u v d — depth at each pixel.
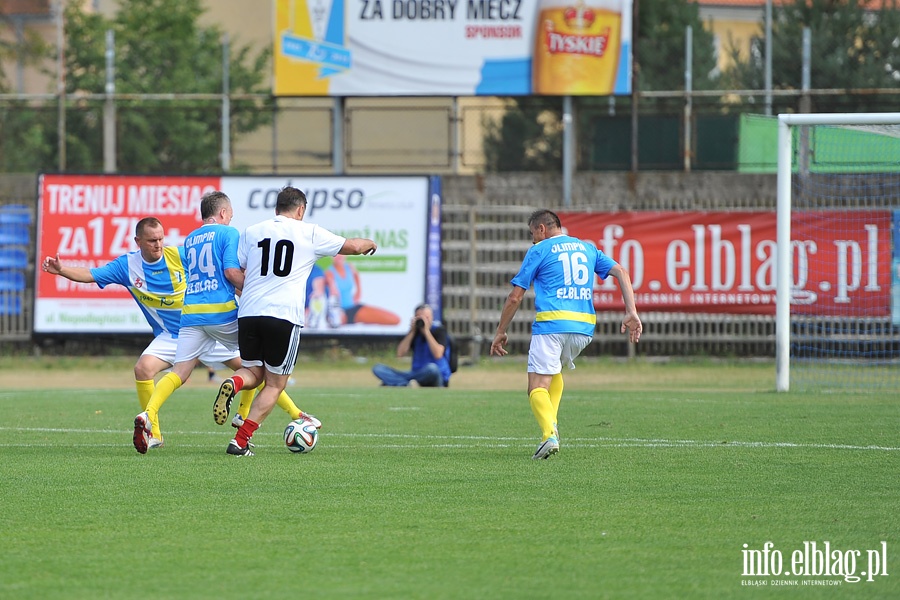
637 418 39.81
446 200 79.88
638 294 73.19
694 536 20.81
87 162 90.69
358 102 115.38
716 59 93.69
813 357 71.44
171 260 32.69
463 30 75.88
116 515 22.58
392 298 73.00
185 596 17.05
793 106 78.38
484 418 40.41
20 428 37.50
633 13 75.44
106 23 111.31
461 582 17.78
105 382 63.56
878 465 28.77
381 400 47.47
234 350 31.98
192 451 31.56
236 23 134.62
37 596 17.03
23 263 76.12
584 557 19.31
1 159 89.25
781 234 52.25
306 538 20.67
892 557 19.39
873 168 66.38
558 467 28.52
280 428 37.62
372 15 76.25
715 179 78.50
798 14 87.44
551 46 75.50
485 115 91.06
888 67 84.06
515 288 30.55
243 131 97.12
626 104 83.44
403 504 23.67
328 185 73.88
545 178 79.81
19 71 127.38
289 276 29.92
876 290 69.50
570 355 30.80
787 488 25.48
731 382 61.56
